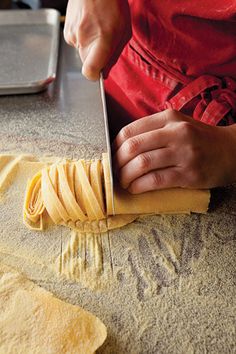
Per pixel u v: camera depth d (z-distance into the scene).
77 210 0.68
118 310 0.58
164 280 0.62
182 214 0.71
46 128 0.92
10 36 1.22
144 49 0.91
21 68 1.09
